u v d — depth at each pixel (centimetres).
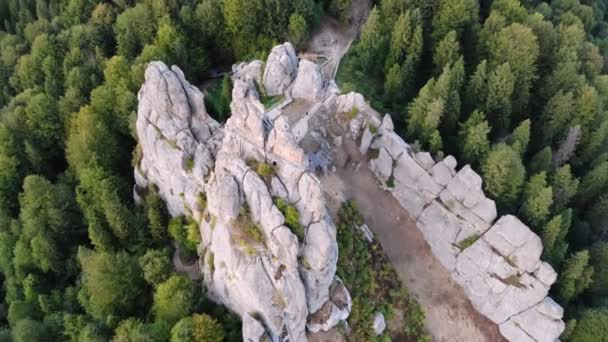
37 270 7562
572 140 8038
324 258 5462
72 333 6581
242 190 5544
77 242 7769
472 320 7169
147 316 6378
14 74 10225
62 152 9044
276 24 8938
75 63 9412
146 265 6406
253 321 5538
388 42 8756
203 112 6700
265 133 5488
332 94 7644
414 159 7269
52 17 11444
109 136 7900
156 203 7088
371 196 7506
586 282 7156
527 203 6962
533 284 6712
